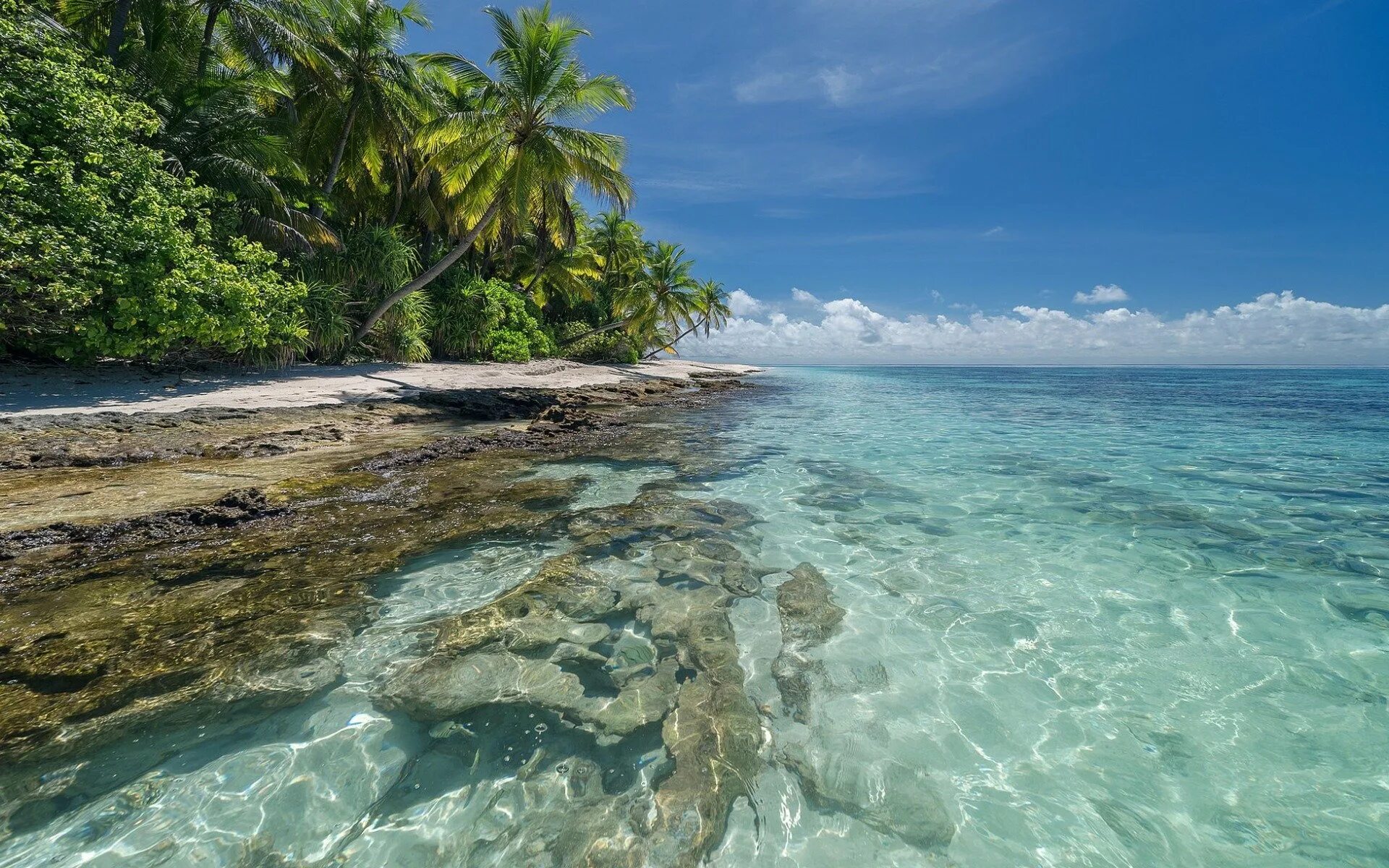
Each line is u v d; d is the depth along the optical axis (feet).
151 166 37.01
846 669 11.78
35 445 25.40
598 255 116.16
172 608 12.74
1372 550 19.16
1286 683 11.44
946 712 10.46
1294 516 23.26
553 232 76.64
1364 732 9.91
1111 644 12.95
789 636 13.06
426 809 7.84
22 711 9.11
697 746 9.27
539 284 112.16
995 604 15.02
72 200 31.83
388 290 64.85
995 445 41.78
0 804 7.47
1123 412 69.72
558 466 30.27
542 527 19.53
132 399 36.42
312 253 55.52
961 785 8.70
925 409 71.92
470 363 79.30
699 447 38.17
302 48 55.06
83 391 36.81
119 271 33.71
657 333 139.64
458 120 59.57
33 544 15.34
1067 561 18.10
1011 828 7.91
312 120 65.05
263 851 7.07
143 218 34.60
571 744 9.19
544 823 7.68
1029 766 9.12
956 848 7.58
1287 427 53.42
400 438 35.27
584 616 13.42
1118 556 18.56
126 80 40.70
